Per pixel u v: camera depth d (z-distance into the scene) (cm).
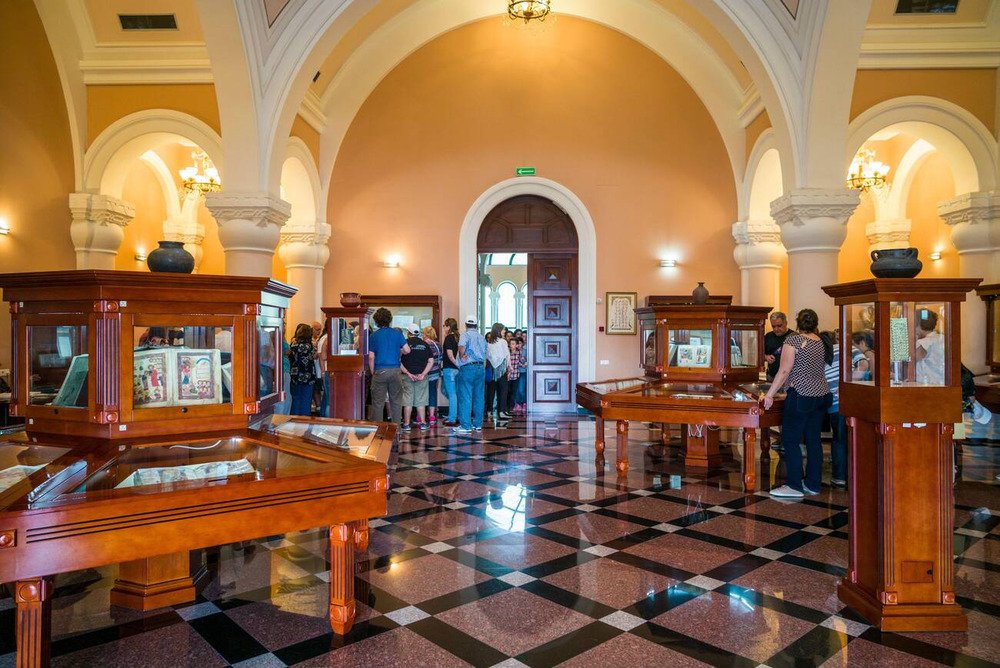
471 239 1062
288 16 760
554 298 1088
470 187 1066
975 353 832
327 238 1040
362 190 1062
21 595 206
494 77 1062
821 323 758
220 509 237
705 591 329
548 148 1062
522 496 516
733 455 694
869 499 303
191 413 293
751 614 302
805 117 735
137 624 291
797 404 513
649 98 1055
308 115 962
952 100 816
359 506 269
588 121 1062
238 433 298
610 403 581
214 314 297
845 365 323
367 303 1035
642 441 779
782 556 381
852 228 1186
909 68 813
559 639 277
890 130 848
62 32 840
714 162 1045
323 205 1042
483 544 401
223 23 699
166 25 848
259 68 748
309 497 256
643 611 305
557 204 1073
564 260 1088
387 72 1056
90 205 872
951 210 841
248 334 306
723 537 415
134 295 277
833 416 559
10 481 232
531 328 1088
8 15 802
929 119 817
